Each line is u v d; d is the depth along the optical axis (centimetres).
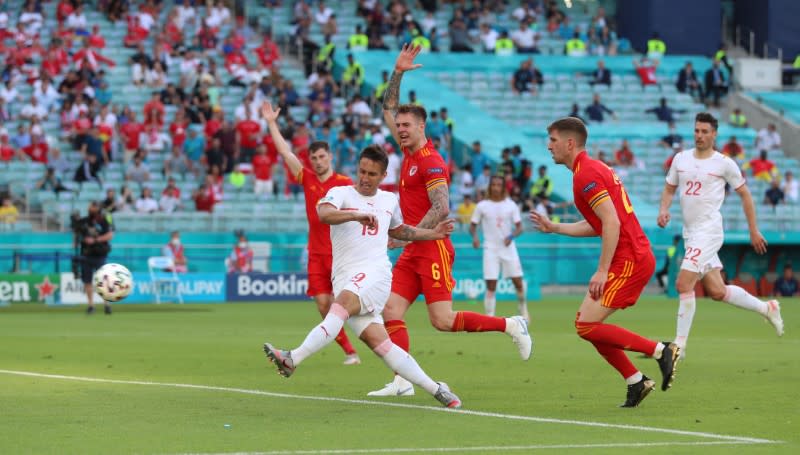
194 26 7794
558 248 6356
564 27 8719
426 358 2636
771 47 8900
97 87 6956
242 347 2966
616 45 8731
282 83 7250
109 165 6469
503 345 3031
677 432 1506
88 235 4691
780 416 1669
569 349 2884
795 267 6594
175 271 5725
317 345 1709
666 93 8281
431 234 1816
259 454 1330
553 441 1429
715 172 2586
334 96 7469
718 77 8419
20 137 6469
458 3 8769
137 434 1490
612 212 1712
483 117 7619
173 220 6022
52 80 7038
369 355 2730
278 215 6112
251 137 6644
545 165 6988
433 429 1531
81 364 2492
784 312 4750
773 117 8294
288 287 5909
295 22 8062
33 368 2402
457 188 6700
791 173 7475
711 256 2589
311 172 2453
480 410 1736
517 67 8300
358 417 1652
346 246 1769
